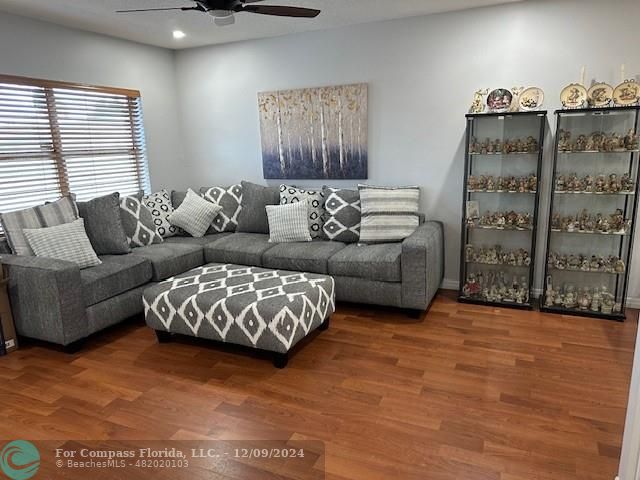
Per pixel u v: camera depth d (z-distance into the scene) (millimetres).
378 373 2684
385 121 4191
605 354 2857
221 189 4738
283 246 3973
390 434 2119
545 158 3684
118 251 3693
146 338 3287
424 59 3934
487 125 3805
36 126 3754
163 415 2312
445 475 1854
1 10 3387
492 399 2385
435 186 4117
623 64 3371
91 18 3660
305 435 2131
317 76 4387
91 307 3139
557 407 2303
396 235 3861
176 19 3748
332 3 3467
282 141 4684
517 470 1874
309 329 2891
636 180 3336
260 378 2660
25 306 3031
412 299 3408
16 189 3654
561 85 3557
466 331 3248
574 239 3699
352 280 3580
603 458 1932
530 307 3643
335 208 4145
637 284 3590
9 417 2320
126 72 4504
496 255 3848
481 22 3688
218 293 2895
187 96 5102
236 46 4699
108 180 4465
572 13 3426
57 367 2850
